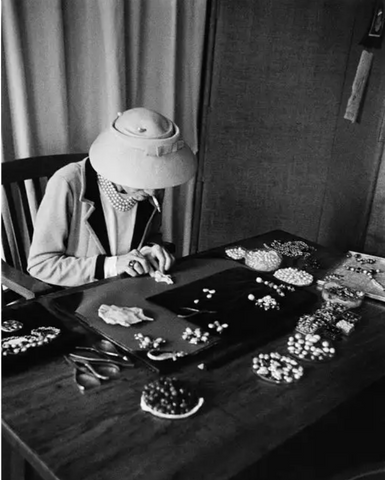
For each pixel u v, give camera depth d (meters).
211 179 3.17
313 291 1.85
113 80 2.57
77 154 2.34
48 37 2.34
